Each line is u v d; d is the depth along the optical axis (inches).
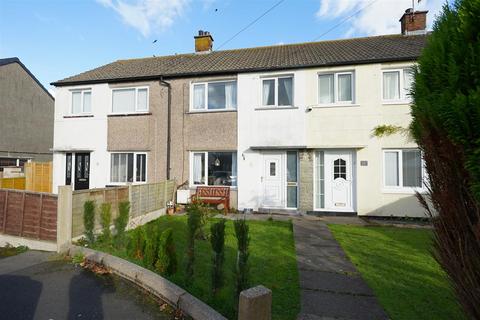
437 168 86.7
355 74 396.5
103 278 175.0
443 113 79.5
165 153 455.2
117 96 484.7
